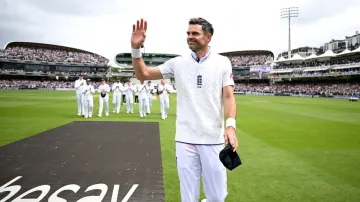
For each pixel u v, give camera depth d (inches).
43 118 478.0
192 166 91.8
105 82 538.6
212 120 89.2
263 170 193.9
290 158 228.8
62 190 151.5
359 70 1819.6
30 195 144.3
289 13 2583.7
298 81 2512.3
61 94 1587.1
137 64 89.6
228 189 156.1
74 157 220.5
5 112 567.8
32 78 2935.5
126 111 665.0
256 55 3383.4
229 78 89.5
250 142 297.7
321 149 264.2
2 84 2529.5
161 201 138.9
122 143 277.6
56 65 3065.9
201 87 88.5
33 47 3221.0
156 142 285.3
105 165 199.5
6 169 187.3
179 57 94.7
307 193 150.9
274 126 426.9
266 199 142.3
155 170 189.5
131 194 147.3
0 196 142.3
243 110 732.0
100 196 144.1
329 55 2370.8
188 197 92.0
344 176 181.5
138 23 86.8
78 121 444.8
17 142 274.1
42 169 188.1
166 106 516.4
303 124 452.8
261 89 2682.1
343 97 1664.6
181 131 92.7
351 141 305.7
